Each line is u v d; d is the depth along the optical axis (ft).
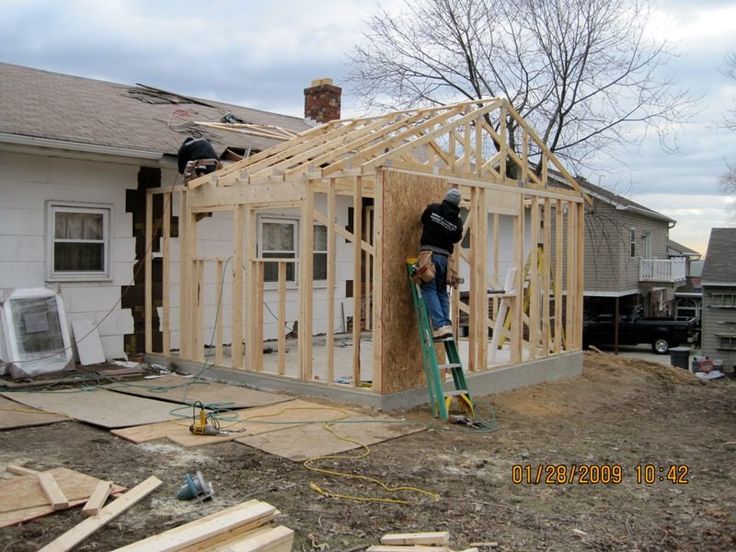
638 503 17.66
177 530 12.94
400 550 13.39
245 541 12.79
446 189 27.22
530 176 33.24
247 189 28.78
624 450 23.02
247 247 28.89
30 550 12.98
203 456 19.04
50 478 16.06
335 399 25.98
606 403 31.19
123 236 33.35
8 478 16.49
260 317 28.78
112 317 33.06
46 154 30.19
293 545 13.79
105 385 28.91
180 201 31.89
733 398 35.29
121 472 17.52
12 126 28.96
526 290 37.83
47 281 30.94
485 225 29.48
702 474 20.51
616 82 64.54
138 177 33.78
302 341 27.04
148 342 34.01
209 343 37.06
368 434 21.89
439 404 24.68
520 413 27.32
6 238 29.73
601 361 41.50
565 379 35.19
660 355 84.28
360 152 25.68
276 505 15.78
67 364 30.48
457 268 28.94
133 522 14.47
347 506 16.01
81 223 32.27
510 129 62.03
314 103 58.18
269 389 28.04
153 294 34.30
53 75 43.96
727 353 75.05
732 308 75.00
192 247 31.58
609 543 14.89
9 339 28.94
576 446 23.04
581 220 36.58
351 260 45.24
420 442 21.76
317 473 18.12
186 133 37.70
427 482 18.07
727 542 15.08
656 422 28.25
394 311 25.03
